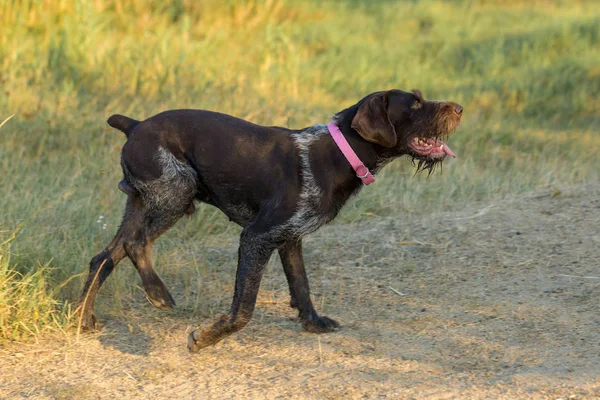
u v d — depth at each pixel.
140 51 16.69
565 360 6.86
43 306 7.81
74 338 7.63
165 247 9.95
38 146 12.89
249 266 7.20
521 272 9.01
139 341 7.64
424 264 9.50
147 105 14.40
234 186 7.48
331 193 7.32
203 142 7.51
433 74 21.30
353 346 7.44
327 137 7.35
